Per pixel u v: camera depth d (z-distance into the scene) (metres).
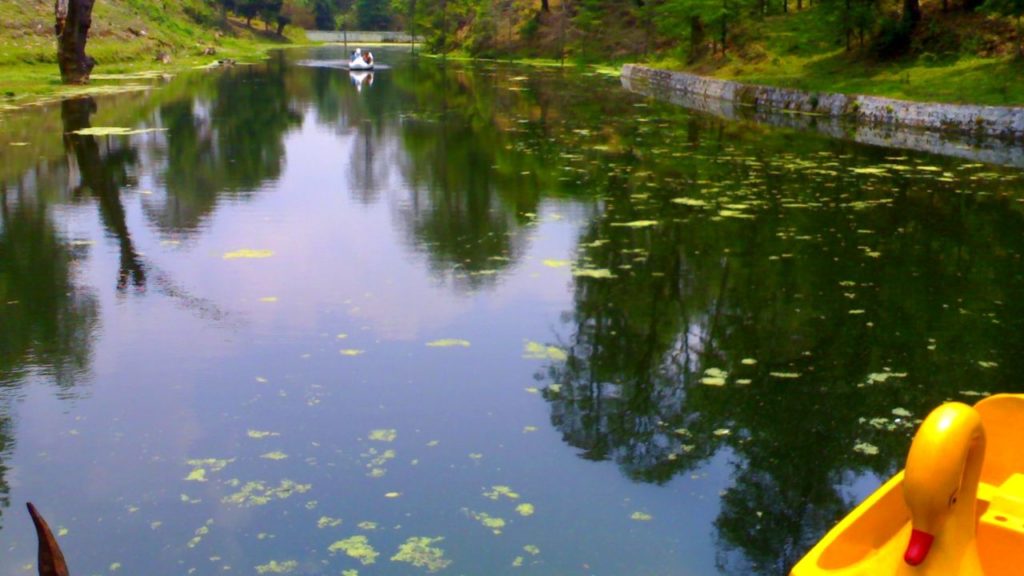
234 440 4.72
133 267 7.80
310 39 72.75
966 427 2.55
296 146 15.07
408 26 68.75
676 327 6.36
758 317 6.53
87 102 21.23
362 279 7.46
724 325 6.38
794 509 4.11
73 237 8.80
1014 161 12.70
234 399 5.21
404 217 9.74
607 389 5.39
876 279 7.33
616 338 6.17
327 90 26.56
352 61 35.84
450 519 3.99
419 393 5.30
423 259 8.05
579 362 5.77
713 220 9.30
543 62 41.78
